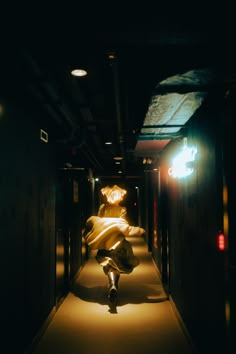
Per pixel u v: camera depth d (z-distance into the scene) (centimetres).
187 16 243
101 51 353
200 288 408
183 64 280
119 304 673
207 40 274
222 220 313
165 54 323
